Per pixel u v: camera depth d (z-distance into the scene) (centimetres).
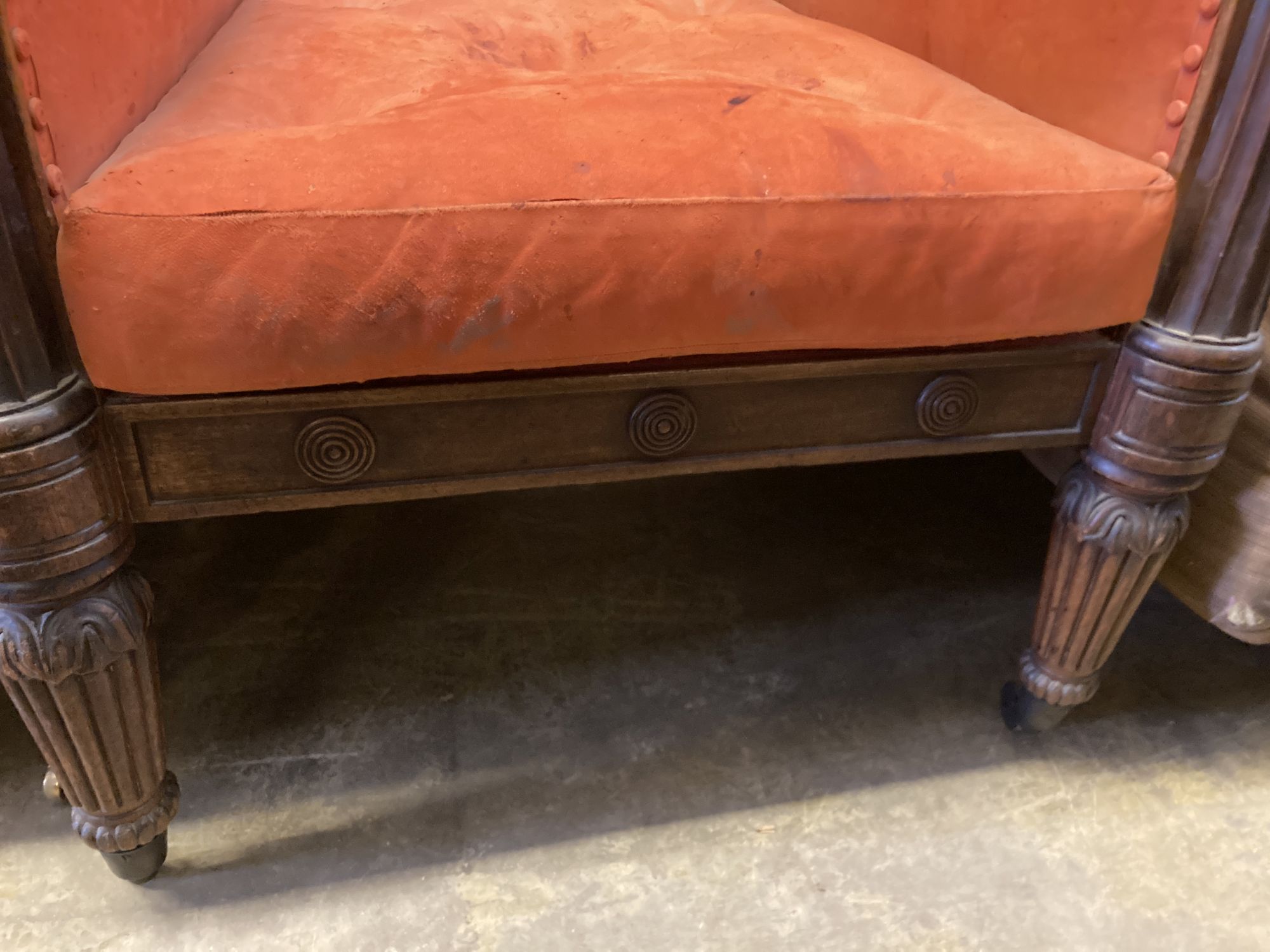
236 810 74
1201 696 89
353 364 52
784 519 112
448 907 67
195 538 104
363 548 104
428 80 65
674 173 52
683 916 67
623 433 61
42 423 46
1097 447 68
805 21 86
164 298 47
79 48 48
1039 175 57
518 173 51
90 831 62
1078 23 64
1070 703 78
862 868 71
